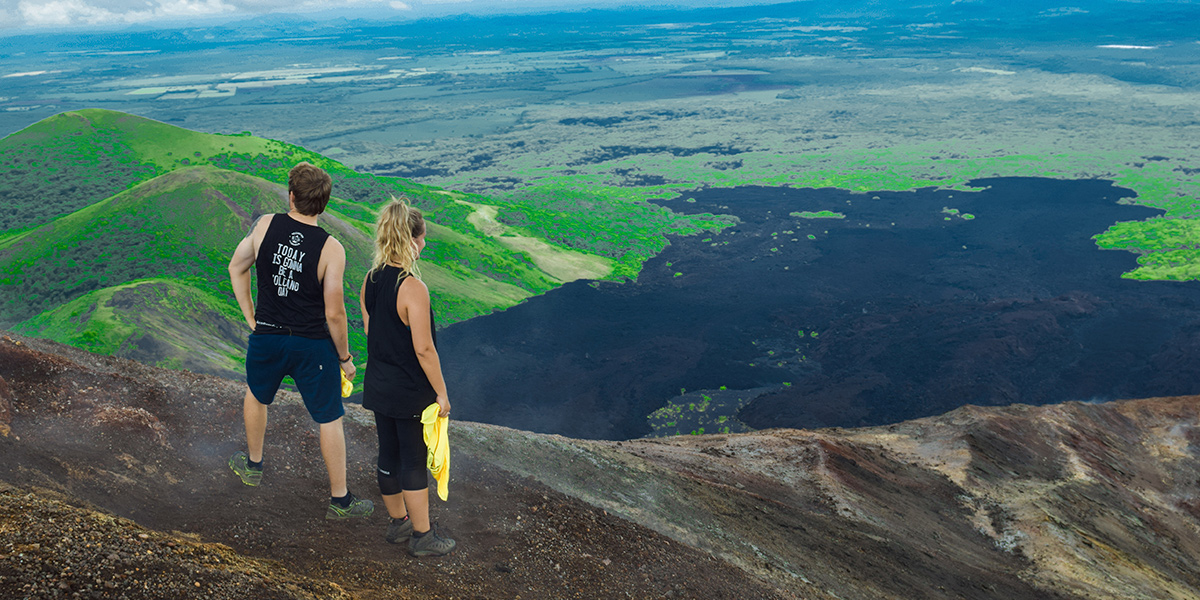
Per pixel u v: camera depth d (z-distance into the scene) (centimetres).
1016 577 1723
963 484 2489
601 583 600
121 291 6875
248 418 523
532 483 759
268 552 460
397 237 450
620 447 1644
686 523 1025
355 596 431
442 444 490
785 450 2116
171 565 346
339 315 482
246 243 481
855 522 1702
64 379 620
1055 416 3594
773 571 985
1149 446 3738
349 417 832
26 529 331
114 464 503
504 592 520
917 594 1242
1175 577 2277
